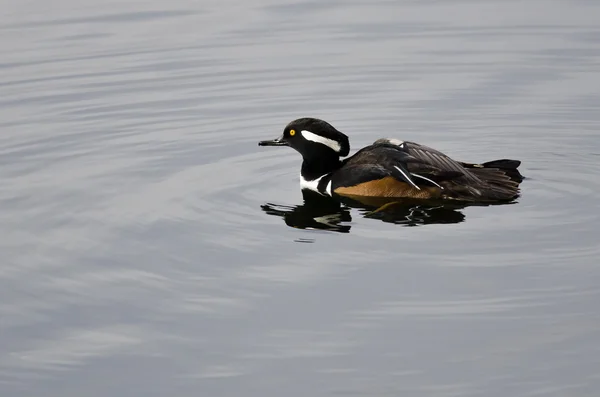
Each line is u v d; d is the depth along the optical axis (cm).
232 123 1908
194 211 1476
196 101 2017
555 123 1867
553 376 1026
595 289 1184
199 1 2562
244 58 2222
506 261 1266
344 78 2112
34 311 1200
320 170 1609
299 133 1614
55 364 1092
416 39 2298
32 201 1531
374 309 1162
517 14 2430
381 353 1078
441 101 1988
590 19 2366
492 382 1021
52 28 2391
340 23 2414
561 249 1295
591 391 1000
